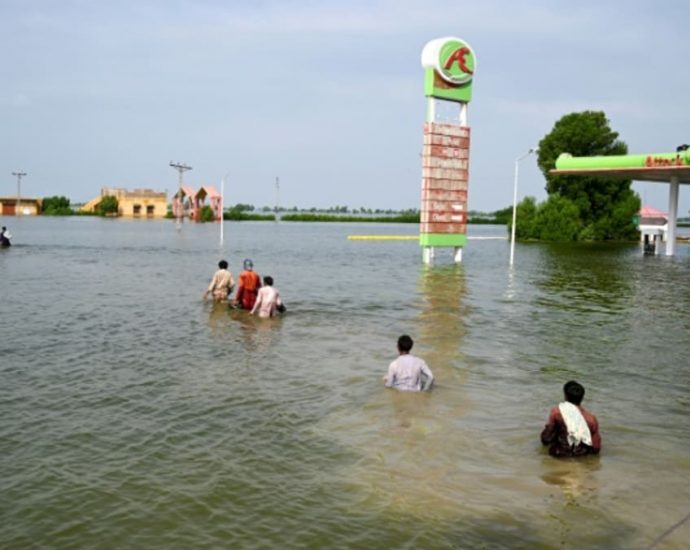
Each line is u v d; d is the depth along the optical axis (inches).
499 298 877.2
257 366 464.4
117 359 476.1
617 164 1836.9
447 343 560.1
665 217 3038.9
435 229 1471.5
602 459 305.7
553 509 255.0
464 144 1502.2
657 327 657.6
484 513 250.8
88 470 283.0
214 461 294.8
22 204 5920.3
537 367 480.7
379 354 510.0
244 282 700.7
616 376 460.1
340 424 345.1
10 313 660.7
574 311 763.4
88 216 5949.8
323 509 251.8
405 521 243.8
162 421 345.7
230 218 6855.3
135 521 240.7
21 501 254.1
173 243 2074.3
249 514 247.3
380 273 1222.9
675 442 330.6
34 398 378.9
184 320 639.8
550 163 2891.2
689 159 1660.9
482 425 347.6
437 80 1449.3
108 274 1068.5
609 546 228.8
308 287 963.3
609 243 2701.8
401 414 362.6
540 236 2827.3
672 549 227.1
